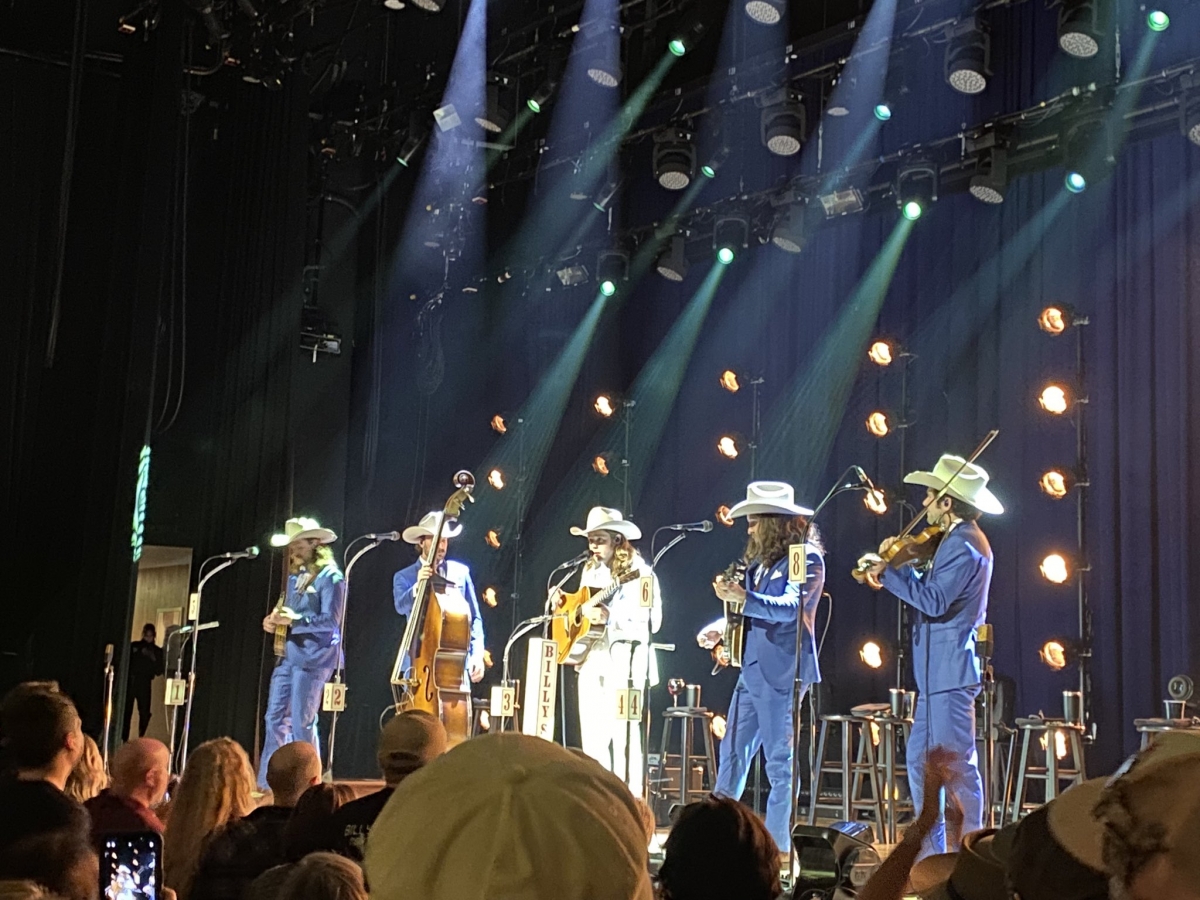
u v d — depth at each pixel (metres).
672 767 8.84
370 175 11.89
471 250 11.96
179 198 10.23
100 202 10.39
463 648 8.05
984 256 9.24
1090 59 8.36
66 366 10.19
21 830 2.37
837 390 10.00
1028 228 8.98
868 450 9.80
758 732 6.23
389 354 11.98
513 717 8.41
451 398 12.05
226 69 10.70
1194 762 1.06
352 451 11.86
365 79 11.55
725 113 9.84
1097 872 1.45
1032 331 8.90
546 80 9.95
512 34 10.26
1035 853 1.52
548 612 7.84
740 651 6.27
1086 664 7.95
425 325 11.98
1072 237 8.73
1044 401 8.24
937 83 9.33
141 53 9.88
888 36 8.93
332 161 11.77
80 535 9.92
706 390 10.91
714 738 10.06
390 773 3.31
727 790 6.26
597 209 10.80
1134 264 8.39
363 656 11.62
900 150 9.17
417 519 11.93
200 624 10.16
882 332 9.84
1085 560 8.04
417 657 7.96
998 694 7.61
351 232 11.97
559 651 7.61
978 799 5.68
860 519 9.73
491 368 11.96
